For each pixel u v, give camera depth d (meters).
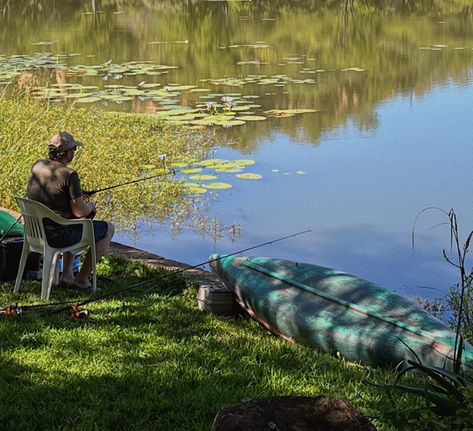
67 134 6.76
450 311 7.33
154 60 23.06
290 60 23.12
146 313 6.24
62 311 6.18
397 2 39.19
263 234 9.92
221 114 15.80
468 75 20.77
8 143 10.27
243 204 10.90
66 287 6.86
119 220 10.42
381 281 8.45
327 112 16.45
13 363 5.14
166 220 10.43
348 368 5.40
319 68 21.78
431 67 22.02
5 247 6.97
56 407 4.56
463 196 11.08
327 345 5.78
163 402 4.64
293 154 13.29
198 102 17.02
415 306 5.83
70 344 5.48
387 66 22.17
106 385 4.87
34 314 6.05
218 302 6.46
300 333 5.93
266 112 16.27
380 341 5.52
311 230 9.98
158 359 5.29
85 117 14.41
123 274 7.35
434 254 9.18
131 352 5.39
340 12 36.28
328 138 14.37
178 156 12.92
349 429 3.45
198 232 10.03
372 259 9.07
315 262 9.04
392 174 12.17
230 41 27.38
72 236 6.63
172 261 7.90
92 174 11.08
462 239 9.59
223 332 5.96
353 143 14.01
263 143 13.97
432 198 11.05
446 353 5.25
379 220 10.26
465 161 12.84
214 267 6.89
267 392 4.84
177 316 6.22
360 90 18.81
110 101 17.00
